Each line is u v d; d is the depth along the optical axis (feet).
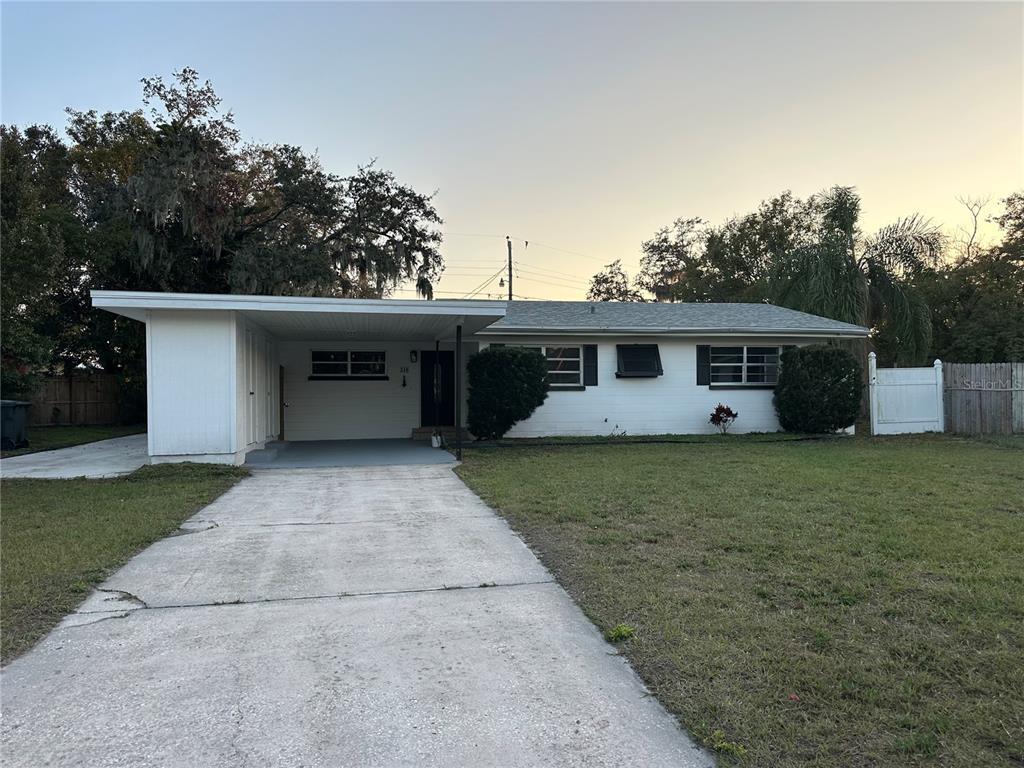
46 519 20.11
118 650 10.61
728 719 8.24
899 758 7.32
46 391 67.92
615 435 47.70
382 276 72.54
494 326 44.98
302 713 8.58
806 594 12.69
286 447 41.63
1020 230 78.54
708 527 18.26
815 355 47.11
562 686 9.33
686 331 47.62
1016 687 8.87
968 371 48.01
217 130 65.67
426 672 9.82
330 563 15.69
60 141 69.82
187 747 7.75
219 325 31.63
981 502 21.53
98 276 63.05
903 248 61.00
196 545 17.43
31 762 7.41
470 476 28.84
